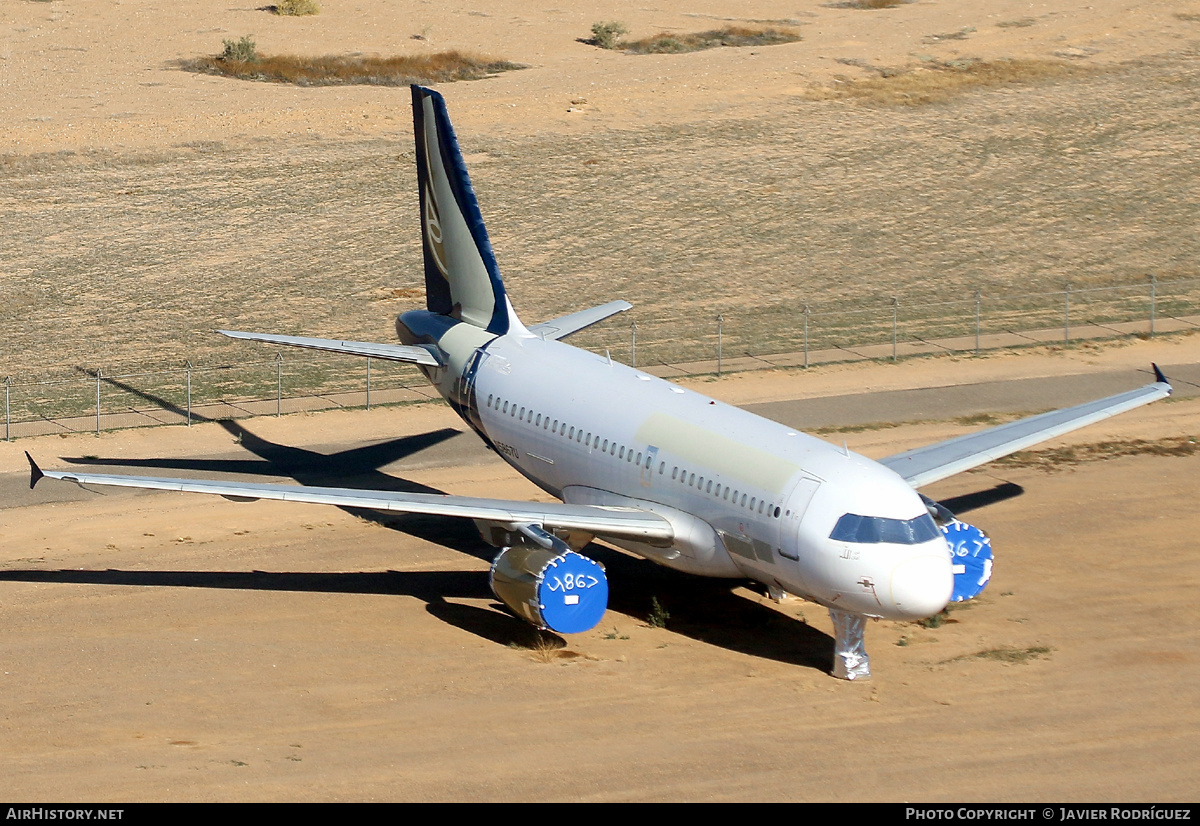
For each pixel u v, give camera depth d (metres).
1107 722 80.69
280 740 78.94
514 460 115.00
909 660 90.69
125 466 138.00
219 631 96.94
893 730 79.75
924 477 103.25
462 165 119.44
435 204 125.50
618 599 103.50
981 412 151.75
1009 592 102.88
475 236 120.25
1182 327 185.62
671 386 106.12
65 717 82.38
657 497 97.75
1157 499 124.12
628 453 100.31
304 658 91.94
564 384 109.94
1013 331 186.12
